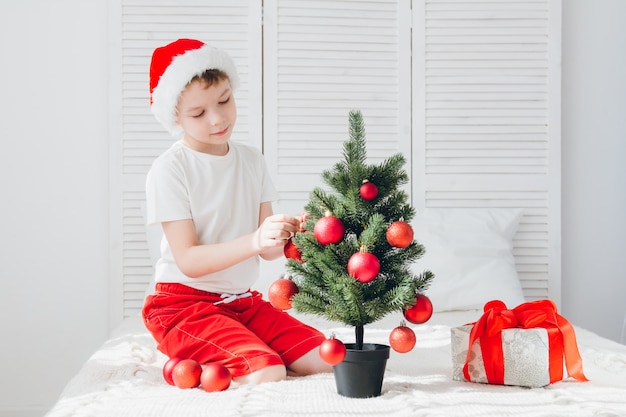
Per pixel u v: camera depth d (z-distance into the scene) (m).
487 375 1.42
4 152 2.71
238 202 1.77
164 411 1.22
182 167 1.71
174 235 1.66
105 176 2.75
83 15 2.74
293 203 2.69
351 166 1.38
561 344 1.43
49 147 2.73
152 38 2.71
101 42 2.75
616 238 2.85
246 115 2.74
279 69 2.75
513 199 2.79
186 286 1.69
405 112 2.78
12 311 2.72
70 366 2.74
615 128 2.85
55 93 2.73
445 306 2.40
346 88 2.77
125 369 1.58
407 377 1.50
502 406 1.23
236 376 1.49
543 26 2.78
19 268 2.72
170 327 1.63
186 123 1.68
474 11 2.78
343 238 1.36
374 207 1.40
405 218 1.41
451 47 2.79
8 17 2.71
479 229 2.60
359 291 1.31
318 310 1.35
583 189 2.85
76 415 1.21
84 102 2.74
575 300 2.85
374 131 2.78
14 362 2.72
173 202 1.67
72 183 2.74
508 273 2.50
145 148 2.71
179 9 2.72
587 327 2.85
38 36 2.73
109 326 2.73
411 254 1.37
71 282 2.74
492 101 2.79
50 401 2.73
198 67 1.65
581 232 2.85
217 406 1.25
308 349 1.60
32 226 2.72
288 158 2.76
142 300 2.71
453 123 2.79
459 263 2.47
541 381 1.39
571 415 1.17
